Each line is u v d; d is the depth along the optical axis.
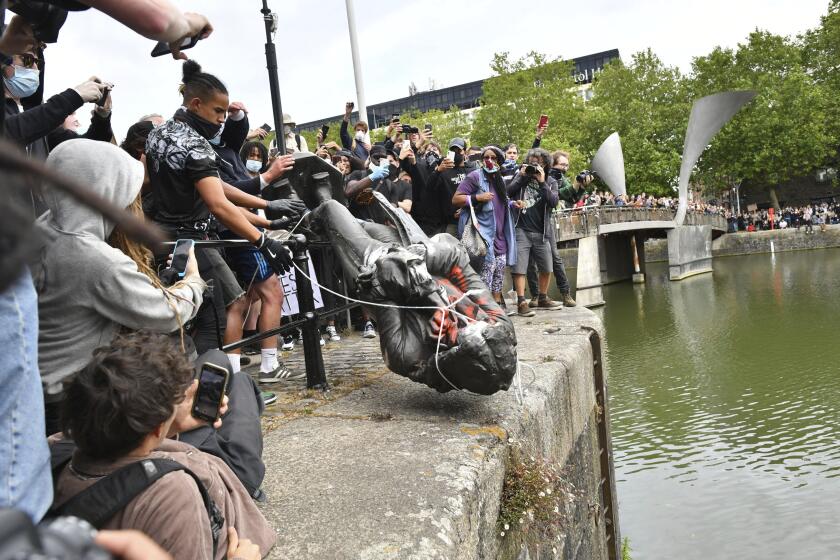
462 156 8.11
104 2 1.59
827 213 54.41
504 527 3.34
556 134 47.31
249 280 4.90
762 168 54.88
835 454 13.49
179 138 3.52
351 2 12.01
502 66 50.16
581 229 29.56
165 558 0.79
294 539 2.49
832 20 56.34
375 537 2.50
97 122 3.75
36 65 3.29
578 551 5.18
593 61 94.25
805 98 53.16
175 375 1.78
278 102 6.05
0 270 0.44
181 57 1.93
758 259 49.97
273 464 3.24
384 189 7.58
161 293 2.36
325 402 4.38
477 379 3.64
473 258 7.18
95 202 0.50
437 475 3.04
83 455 1.78
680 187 32.75
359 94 12.24
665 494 13.09
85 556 0.56
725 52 54.81
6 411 1.40
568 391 5.20
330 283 7.14
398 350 3.87
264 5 5.94
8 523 0.53
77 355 2.20
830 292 30.22
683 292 34.75
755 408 16.39
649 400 17.84
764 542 10.98
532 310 8.46
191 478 1.83
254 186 4.42
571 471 5.17
